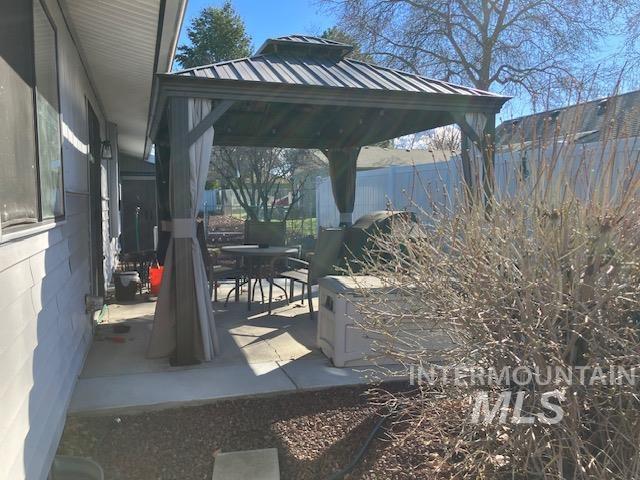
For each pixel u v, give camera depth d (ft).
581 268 8.29
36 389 8.98
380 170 37.27
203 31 74.13
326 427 11.29
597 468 7.89
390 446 10.39
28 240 8.94
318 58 19.54
